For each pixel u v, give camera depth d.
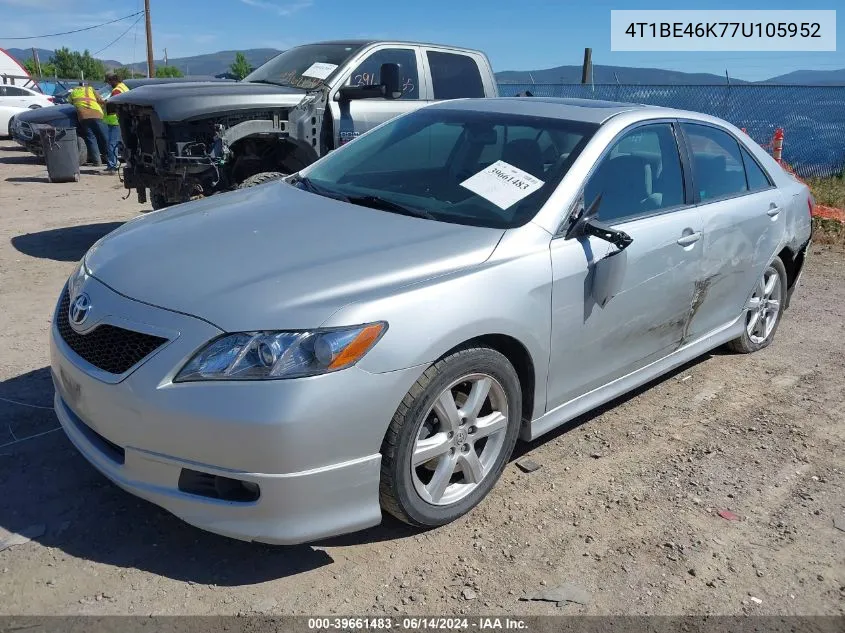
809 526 3.20
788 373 4.91
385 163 3.90
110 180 12.02
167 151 6.34
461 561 2.82
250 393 2.38
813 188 12.52
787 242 4.91
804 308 6.42
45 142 11.28
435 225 3.19
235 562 2.73
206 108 6.18
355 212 3.35
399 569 2.75
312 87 6.86
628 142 3.73
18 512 2.93
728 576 2.84
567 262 3.17
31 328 4.87
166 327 2.52
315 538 2.56
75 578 2.60
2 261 6.58
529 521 3.10
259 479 2.42
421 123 4.14
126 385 2.51
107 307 2.70
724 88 15.27
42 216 8.80
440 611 2.56
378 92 6.68
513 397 3.09
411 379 2.61
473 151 3.73
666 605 2.66
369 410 2.53
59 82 37.66
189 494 2.52
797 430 4.10
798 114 14.62
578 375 3.43
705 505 3.31
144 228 3.34
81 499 3.04
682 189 4.00
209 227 3.22
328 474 2.51
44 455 3.33
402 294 2.64
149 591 2.56
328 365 2.44
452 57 7.86
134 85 7.86
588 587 2.72
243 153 6.86
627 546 2.98
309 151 6.79
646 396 4.45
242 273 2.72
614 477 3.49
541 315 3.08
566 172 3.38
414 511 2.82
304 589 2.62
